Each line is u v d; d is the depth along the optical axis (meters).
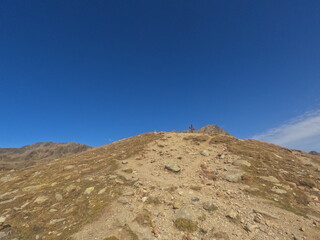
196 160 19.39
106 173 16.25
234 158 18.59
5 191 16.20
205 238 8.30
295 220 9.63
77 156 27.69
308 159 22.61
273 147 26.70
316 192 13.39
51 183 15.88
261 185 13.61
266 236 8.41
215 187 13.49
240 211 10.34
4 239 9.02
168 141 27.45
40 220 10.26
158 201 11.35
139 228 8.91
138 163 19.20
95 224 9.32
